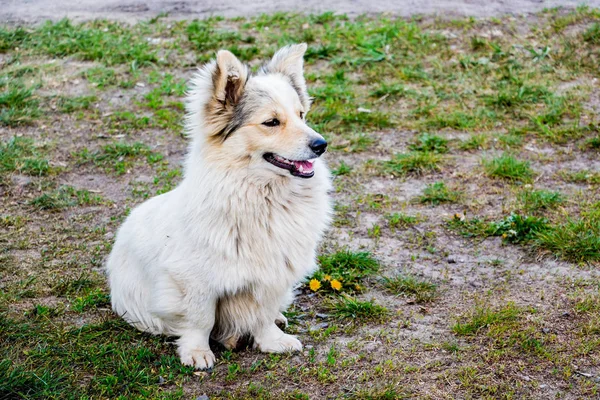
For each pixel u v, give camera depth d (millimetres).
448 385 4363
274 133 4430
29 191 7441
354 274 5812
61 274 5789
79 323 5051
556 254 6078
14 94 9711
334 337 4984
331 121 9219
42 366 4461
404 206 7195
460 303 5434
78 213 6992
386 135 9031
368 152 8555
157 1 14195
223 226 4363
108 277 5594
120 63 11266
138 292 4879
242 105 4461
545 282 5707
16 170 7855
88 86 10422
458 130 9148
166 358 4574
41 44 11766
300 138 4426
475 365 4566
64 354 4586
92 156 8281
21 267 5875
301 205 4594
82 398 4129
